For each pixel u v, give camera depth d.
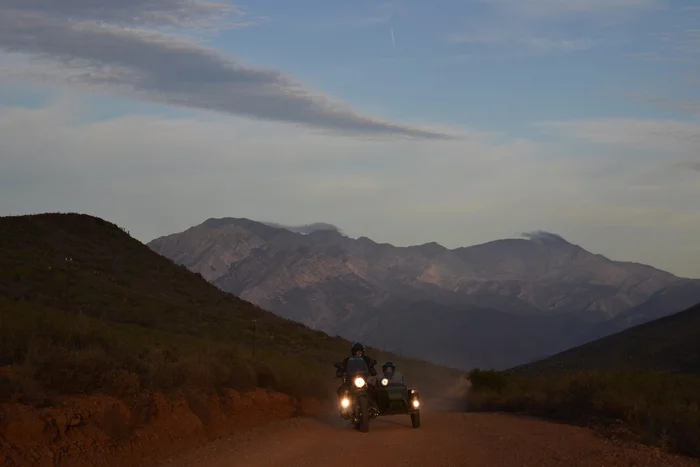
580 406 19.83
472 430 16.62
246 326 51.97
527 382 30.86
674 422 15.41
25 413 10.69
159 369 15.38
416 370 41.84
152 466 11.73
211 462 12.02
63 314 24.00
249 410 17.55
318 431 16.48
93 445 11.31
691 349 63.00
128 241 72.88
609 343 76.69
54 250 59.31
